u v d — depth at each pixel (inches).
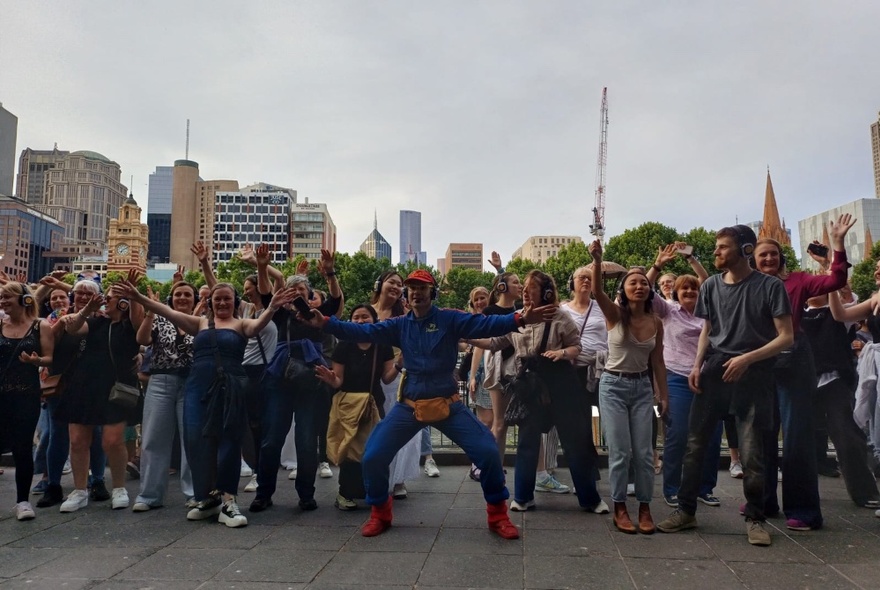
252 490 254.7
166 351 231.6
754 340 178.7
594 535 184.7
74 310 241.3
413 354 187.0
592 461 210.7
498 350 228.7
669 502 221.3
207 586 144.9
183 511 220.2
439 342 185.3
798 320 194.9
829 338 223.6
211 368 211.9
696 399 190.5
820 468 273.4
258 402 226.4
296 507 225.5
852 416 219.5
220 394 205.5
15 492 258.8
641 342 192.5
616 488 191.2
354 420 217.2
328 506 227.6
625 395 192.2
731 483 259.8
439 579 148.5
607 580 147.3
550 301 207.3
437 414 182.7
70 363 227.8
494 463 184.2
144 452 224.8
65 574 153.9
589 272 247.3
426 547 174.4
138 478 288.4
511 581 146.9
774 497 204.5
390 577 150.0
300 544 178.2
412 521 203.5
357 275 2075.5
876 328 214.1
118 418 226.4
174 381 230.5
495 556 165.6
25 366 212.1
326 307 236.2
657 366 200.7
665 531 187.0
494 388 248.2
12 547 177.2
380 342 194.7
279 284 265.1
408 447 237.3
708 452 221.8
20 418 209.3
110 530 195.0
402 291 252.5
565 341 208.2
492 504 187.5
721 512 211.0
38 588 144.7
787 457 191.3
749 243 182.5
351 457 217.3
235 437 205.3
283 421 222.1
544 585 144.3
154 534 190.1
